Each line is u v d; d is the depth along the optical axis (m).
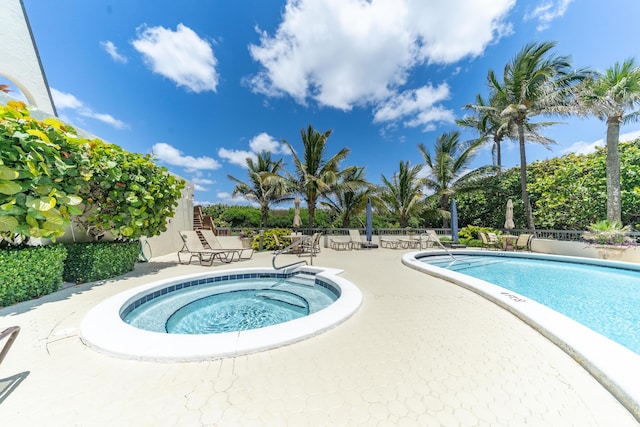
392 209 17.39
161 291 5.05
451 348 2.58
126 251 6.25
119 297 4.09
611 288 5.90
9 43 8.06
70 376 2.11
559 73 11.47
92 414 1.69
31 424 1.60
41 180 3.83
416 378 2.08
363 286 5.04
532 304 3.59
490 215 15.95
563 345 2.52
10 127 3.54
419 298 4.27
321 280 5.79
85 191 5.27
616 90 8.72
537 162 15.06
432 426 1.58
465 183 15.50
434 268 6.29
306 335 2.78
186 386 1.98
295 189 14.86
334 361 2.34
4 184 3.39
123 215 5.70
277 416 1.67
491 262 9.26
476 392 1.90
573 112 10.77
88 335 2.71
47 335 2.86
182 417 1.66
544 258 9.10
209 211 20.95
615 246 8.06
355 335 2.88
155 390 1.94
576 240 9.96
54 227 3.95
